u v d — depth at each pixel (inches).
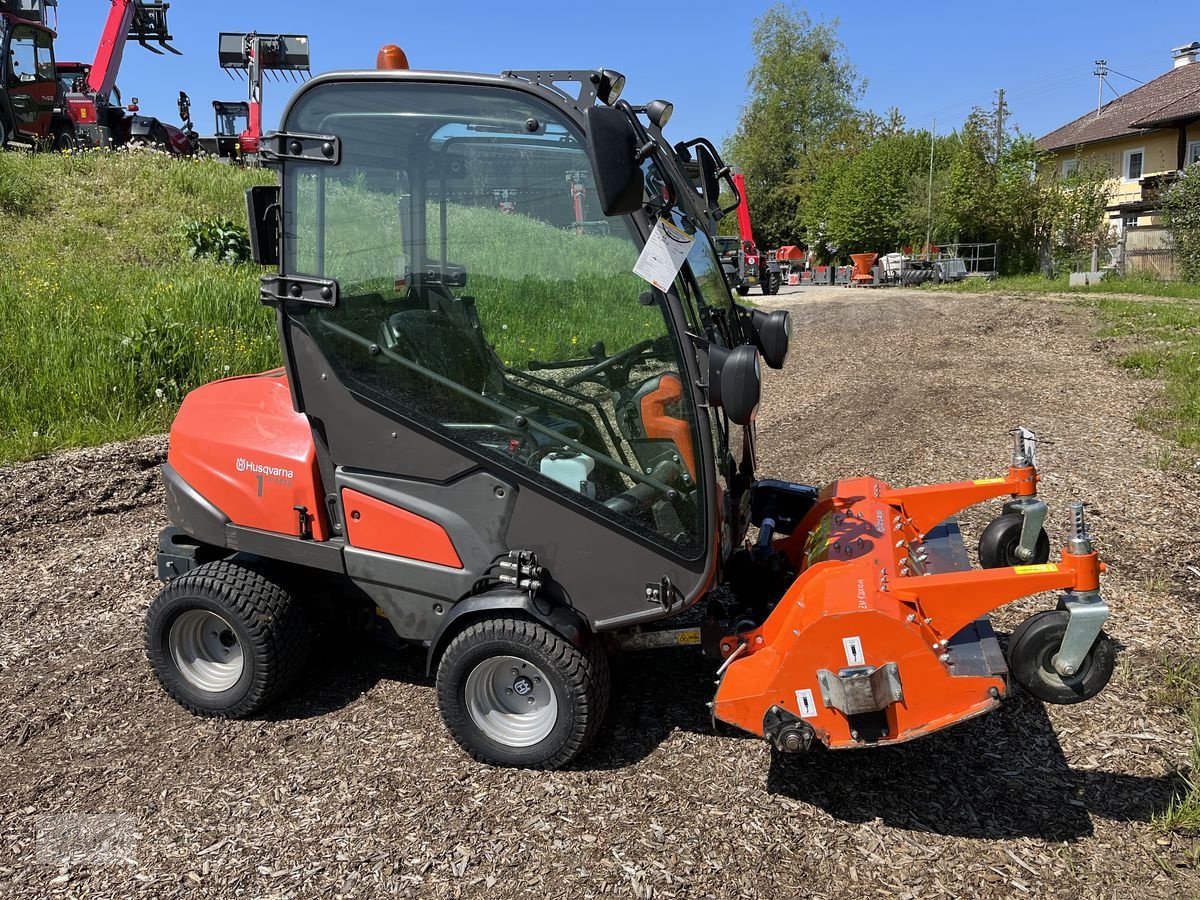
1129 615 173.2
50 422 316.8
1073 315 600.4
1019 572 113.8
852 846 115.6
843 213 1475.1
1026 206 1133.7
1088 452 283.3
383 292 130.6
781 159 2076.8
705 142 153.1
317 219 130.4
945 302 743.7
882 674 110.6
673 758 134.7
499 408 128.0
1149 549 203.9
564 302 125.2
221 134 959.0
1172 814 117.5
